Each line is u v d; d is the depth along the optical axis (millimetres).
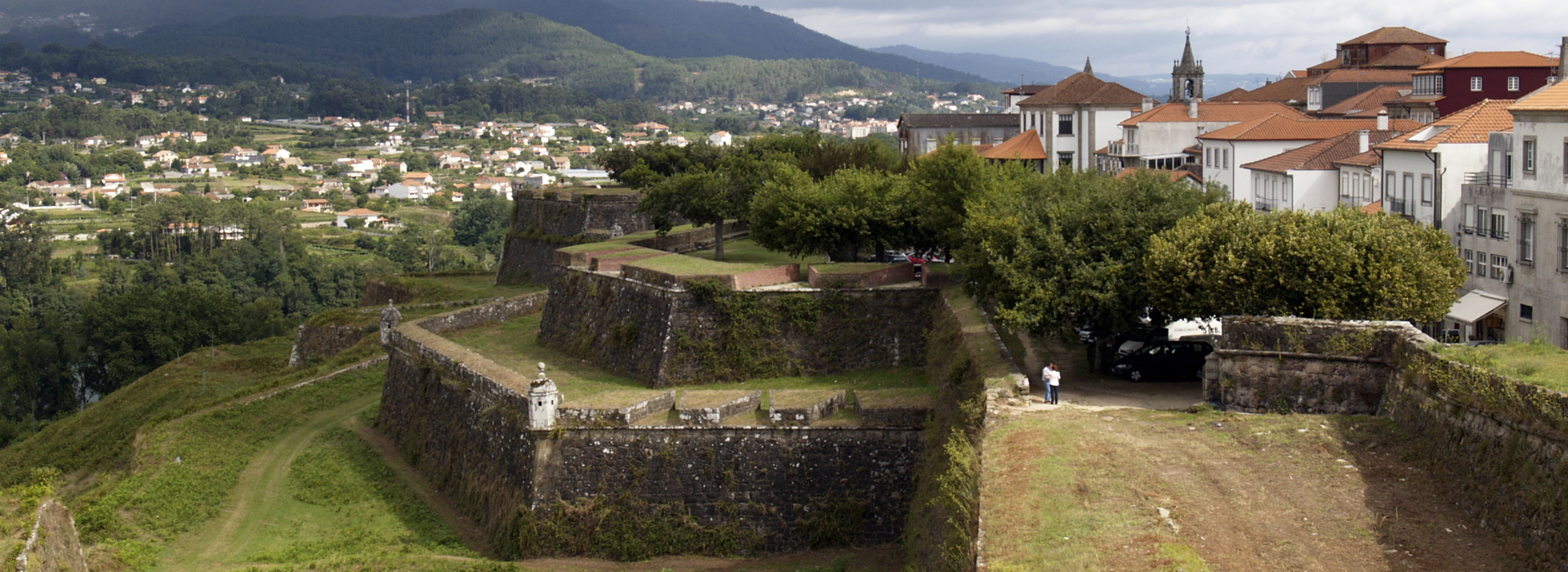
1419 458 27438
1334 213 39250
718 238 78250
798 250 69125
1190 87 119625
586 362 63312
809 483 42500
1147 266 39375
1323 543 24141
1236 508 25953
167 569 45031
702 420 43438
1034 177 55562
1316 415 31109
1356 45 119438
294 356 91562
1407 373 29516
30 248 184375
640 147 131000
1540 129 48094
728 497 42875
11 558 30344
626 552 42688
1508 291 50625
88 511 51031
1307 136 77688
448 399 55062
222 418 64062
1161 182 43688
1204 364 38844
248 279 183000
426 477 54344
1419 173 58312
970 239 46562
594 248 73875
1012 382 37156
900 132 145125
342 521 50094
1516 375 25328
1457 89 80438
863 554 40625
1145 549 23953
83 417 83125
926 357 52531
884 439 42281
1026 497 27156
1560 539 21750
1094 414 33906
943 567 29875
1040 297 40406
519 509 44156
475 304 93125
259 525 49906
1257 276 36344
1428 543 23750
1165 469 28438
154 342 116375
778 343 56000
